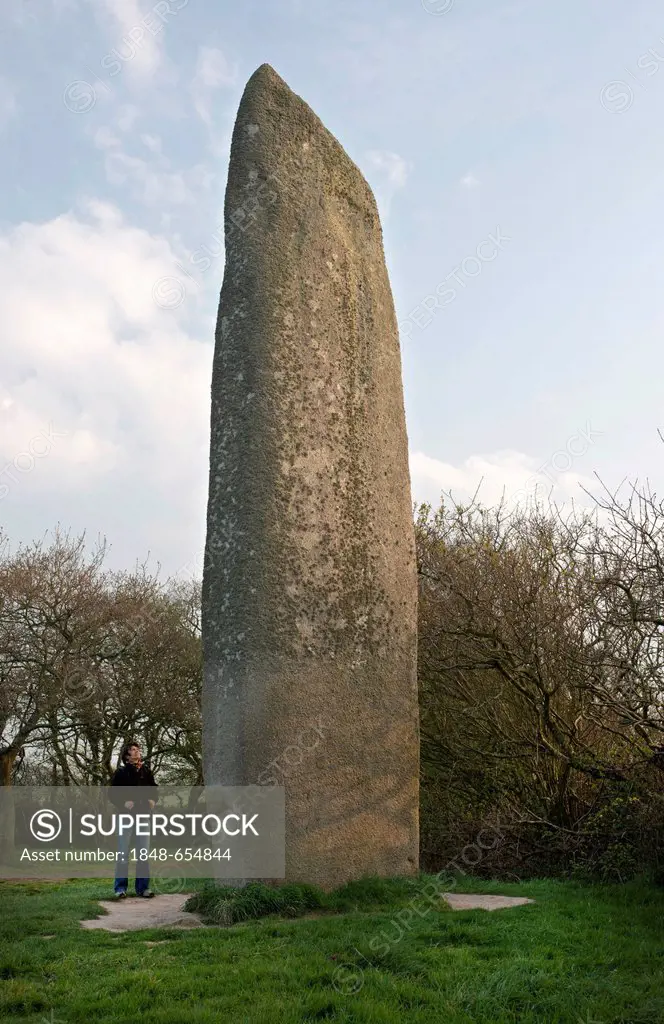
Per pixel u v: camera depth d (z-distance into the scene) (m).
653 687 8.93
